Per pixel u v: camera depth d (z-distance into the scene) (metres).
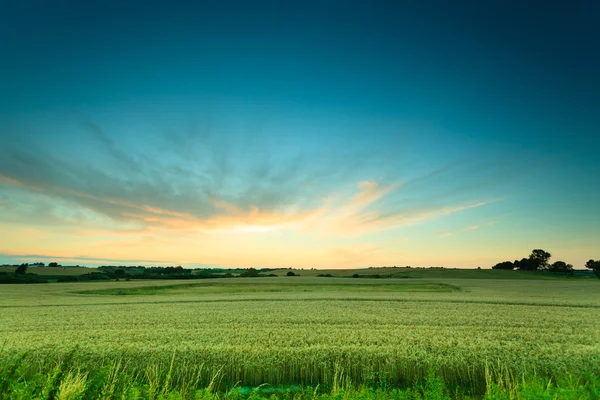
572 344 18.23
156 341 18.84
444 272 130.88
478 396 12.67
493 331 22.31
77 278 107.38
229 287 76.38
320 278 106.75
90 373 14.10
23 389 7.34
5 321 28.34
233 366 14.52
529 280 106.12
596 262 122.25
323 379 14.12
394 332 21.66
